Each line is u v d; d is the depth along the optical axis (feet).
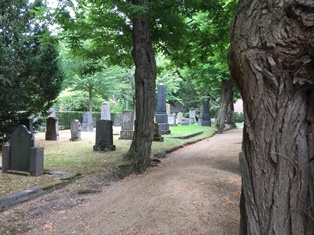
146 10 20.44
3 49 30.60
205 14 42.88
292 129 6.30
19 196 14.46
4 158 20.61
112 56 32.55
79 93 80.59
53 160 25.32
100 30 28.55
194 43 32.55
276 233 6.41
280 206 6.41
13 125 34.55
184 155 32.22
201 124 87.35
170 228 11.01
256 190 6.81
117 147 34.40
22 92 34.22
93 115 88.74
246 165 7.17
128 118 43.70
